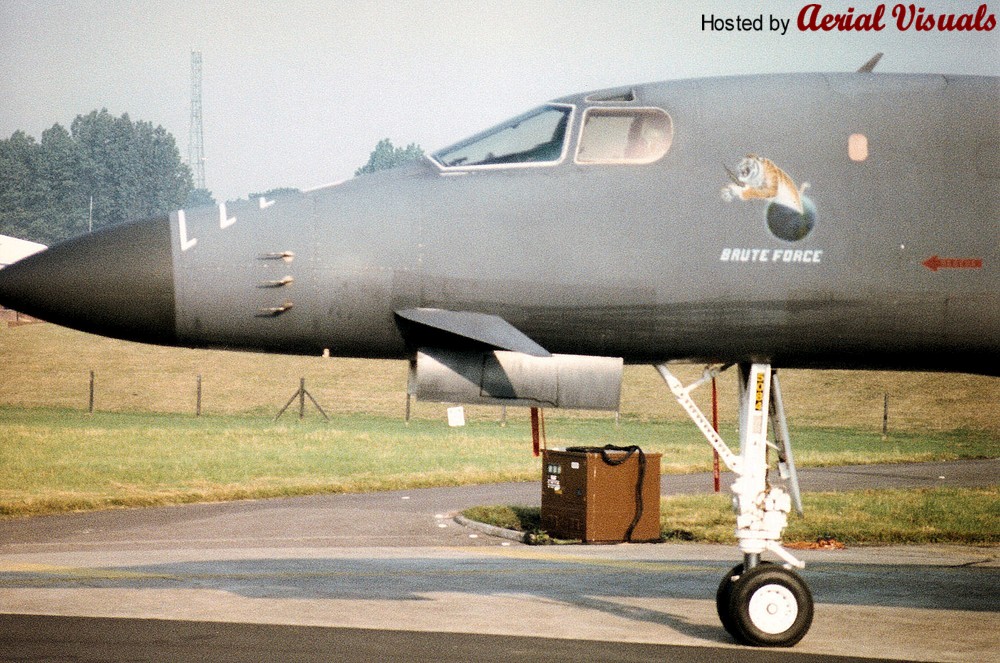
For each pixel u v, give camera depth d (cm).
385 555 5334
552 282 3206
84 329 3209
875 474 9712
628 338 3262
